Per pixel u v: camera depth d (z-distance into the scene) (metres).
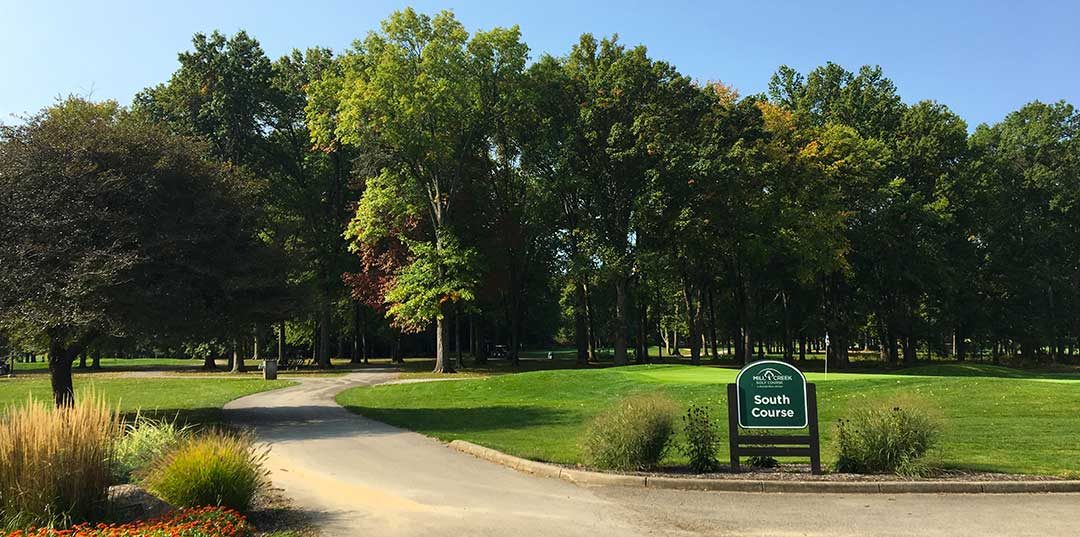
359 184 45.69
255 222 21.08
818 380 24.05
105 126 18.39
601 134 39.94
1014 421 16.45
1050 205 56.34
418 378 35.19
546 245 49.84
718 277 54.88
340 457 12.44
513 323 51.06
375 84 35.06
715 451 10.67
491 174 46.06
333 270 49.28
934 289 48.53
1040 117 60.34
